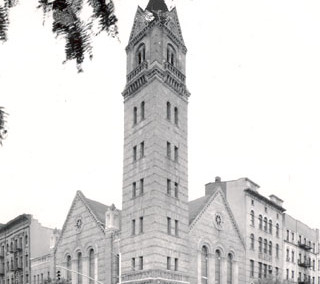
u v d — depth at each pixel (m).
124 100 56.41
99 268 59.47
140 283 47.44
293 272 81.00
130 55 56.72
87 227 63.44
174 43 55.50
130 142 53.84
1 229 88.81
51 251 69.88
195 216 57.25
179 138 53.66
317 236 94.81
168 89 52.84
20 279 79.50
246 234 66.81
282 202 80.44
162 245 47.81
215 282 58.78
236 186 69.56
